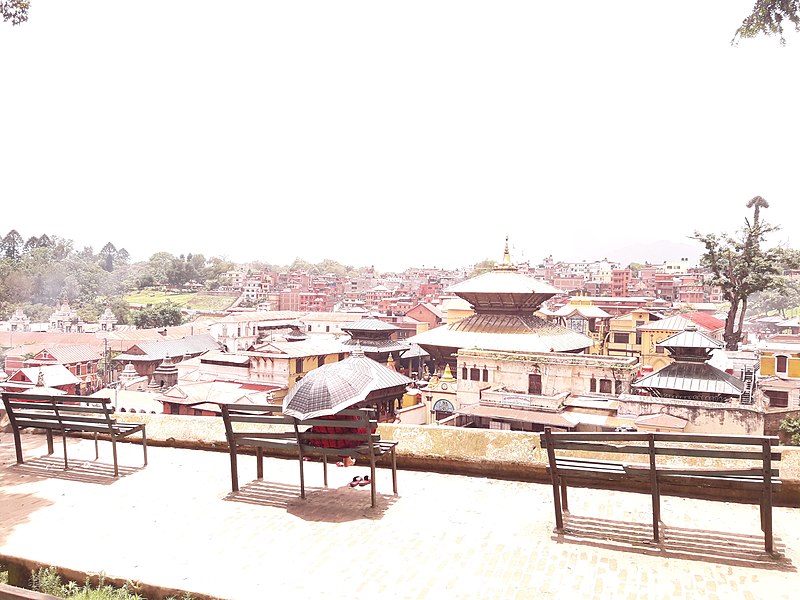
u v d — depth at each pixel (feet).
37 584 20.43
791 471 26.05
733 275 211.82
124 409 183.01
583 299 259.60
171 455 35.53
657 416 93.04
